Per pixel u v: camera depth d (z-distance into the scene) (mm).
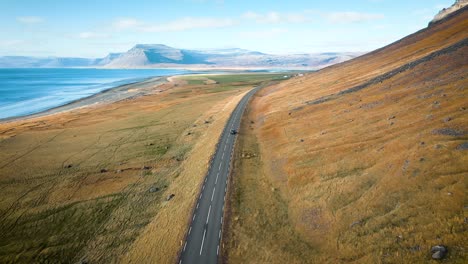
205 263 41938
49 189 68875
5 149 96688
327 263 38219
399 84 95250
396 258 35062
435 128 57219
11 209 60656
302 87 159750
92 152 93250
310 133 83250
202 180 66125
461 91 69062
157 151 92375
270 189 60906
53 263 46625
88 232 53719
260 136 95000
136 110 162250
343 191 51875
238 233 47500
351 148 65562
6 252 48812
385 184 48781
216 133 100688
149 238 49906
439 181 43438
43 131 119750
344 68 184625
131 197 65125
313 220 47750
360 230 41812
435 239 35125
